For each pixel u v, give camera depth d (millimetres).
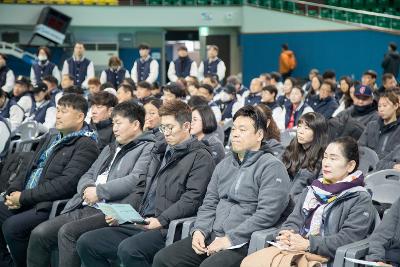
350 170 3645
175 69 13305
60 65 18531
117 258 4273
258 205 3811
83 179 4703
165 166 4305
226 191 4008
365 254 3402
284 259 3400
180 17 18594
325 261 3465
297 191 4324
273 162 3857
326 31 17359
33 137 7512
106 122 5680
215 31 19141
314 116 4359
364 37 16766
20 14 18156
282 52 17297
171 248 3863
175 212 4102
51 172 4805
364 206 3521
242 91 12180
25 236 4707
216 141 5129
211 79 11406
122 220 3955
